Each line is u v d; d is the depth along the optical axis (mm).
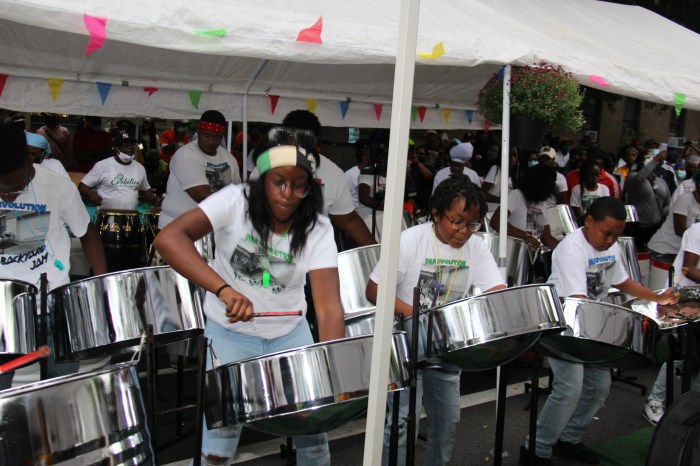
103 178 4664
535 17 4648
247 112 4734
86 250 2762
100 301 2211
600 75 3672
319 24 2713
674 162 11641
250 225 2018
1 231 2424
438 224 2529
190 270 1882
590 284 3053
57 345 2242
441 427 2543
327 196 3584
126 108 4203
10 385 2207
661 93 3943
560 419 2887
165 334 2275
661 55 4516
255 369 1774
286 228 2055
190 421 3404
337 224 3773
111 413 1482
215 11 2539
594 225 2947
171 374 4023
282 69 4570
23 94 3773
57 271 2527
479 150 8133
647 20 5730
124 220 4512
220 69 4363
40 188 2480
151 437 1696
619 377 4363
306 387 1745
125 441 1499
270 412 1757
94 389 1459
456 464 3129
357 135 6922
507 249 3682
